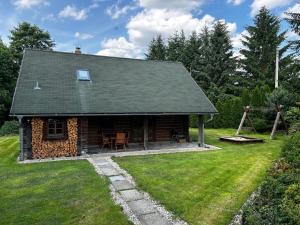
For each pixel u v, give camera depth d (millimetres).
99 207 6848
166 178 9266
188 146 16531
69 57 17672
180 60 41469
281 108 18531
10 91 29750
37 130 13234
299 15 19688
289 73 30422
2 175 9898
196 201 7227
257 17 34406
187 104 16359
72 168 10883
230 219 6215
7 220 6184
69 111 13266
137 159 12531
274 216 5168
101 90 15477
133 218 6309
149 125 17922
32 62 16031
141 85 17047
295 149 8844
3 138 20312
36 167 11180
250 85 33188
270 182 6938
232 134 21578
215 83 35750
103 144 15633
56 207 6871
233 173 9844
